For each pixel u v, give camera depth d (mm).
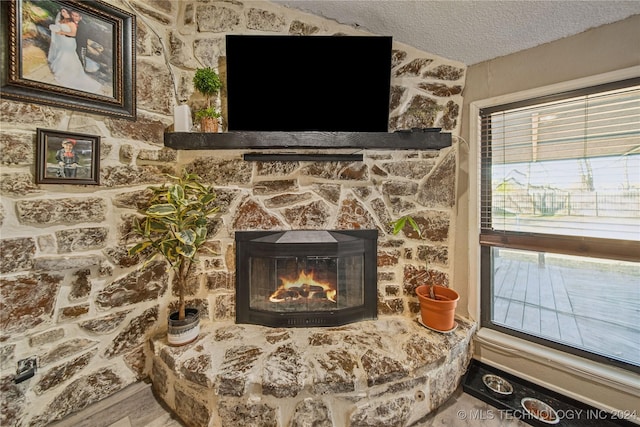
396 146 1469
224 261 1584
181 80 1558
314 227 1623
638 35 1178
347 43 1475
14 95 1038
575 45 1334
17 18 1041
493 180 1635
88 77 1225
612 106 1264
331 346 1333
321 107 1514
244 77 1475
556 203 1427
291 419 1114
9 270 1036
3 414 1029
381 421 1170
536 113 1479
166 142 1421
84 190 1223
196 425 1176
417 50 1684
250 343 1357
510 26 1349
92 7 1223
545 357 1397
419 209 1694
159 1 1479
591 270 1375
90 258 1226
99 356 1276
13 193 1045
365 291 1655
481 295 1683
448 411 1324
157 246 1276
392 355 1262
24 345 1074
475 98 1652
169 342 1329
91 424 1173
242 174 1564
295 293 1716
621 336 1298
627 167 1233
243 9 1578
